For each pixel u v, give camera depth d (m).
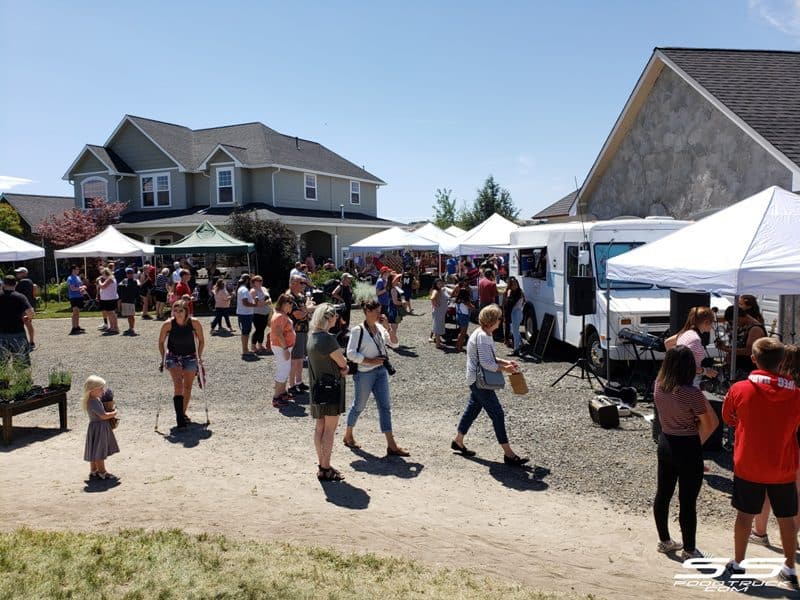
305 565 4.46
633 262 8.04
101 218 30.38
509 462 6.69
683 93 14.13
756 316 8.78
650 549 4.98
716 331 9.25
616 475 6.44
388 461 6.84
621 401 8.82
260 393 9.98
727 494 6.00
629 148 16.36
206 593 4.00
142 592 3.99
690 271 6.84
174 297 15.91
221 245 21.45
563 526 5.37
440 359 12.68
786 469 4.37
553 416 8.41
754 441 4.39
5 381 7.74
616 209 17.16
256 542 4.85
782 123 11.77
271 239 25.14
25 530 4.89
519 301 13.00
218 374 11.46
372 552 4.80
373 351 6.99
